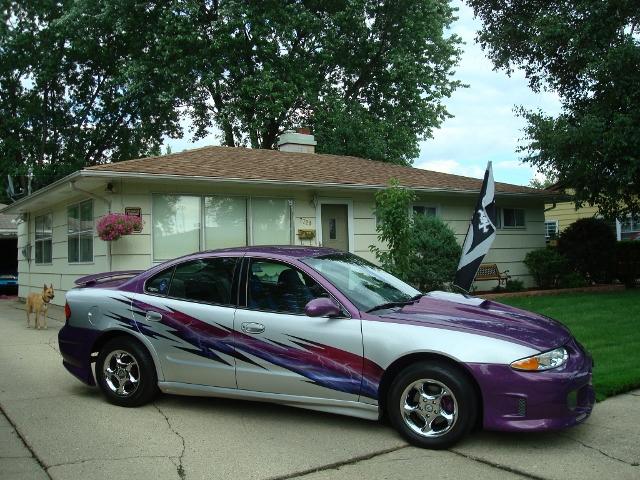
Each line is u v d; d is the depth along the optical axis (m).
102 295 5.62
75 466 4.01
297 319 4.77
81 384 6.37
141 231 11.01
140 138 27.16
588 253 16.06
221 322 5.03
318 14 23.89
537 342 4.27
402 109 25.67
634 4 13.83
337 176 13.46
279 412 5.23
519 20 16.64
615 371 6.20
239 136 23.73
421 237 12.54
